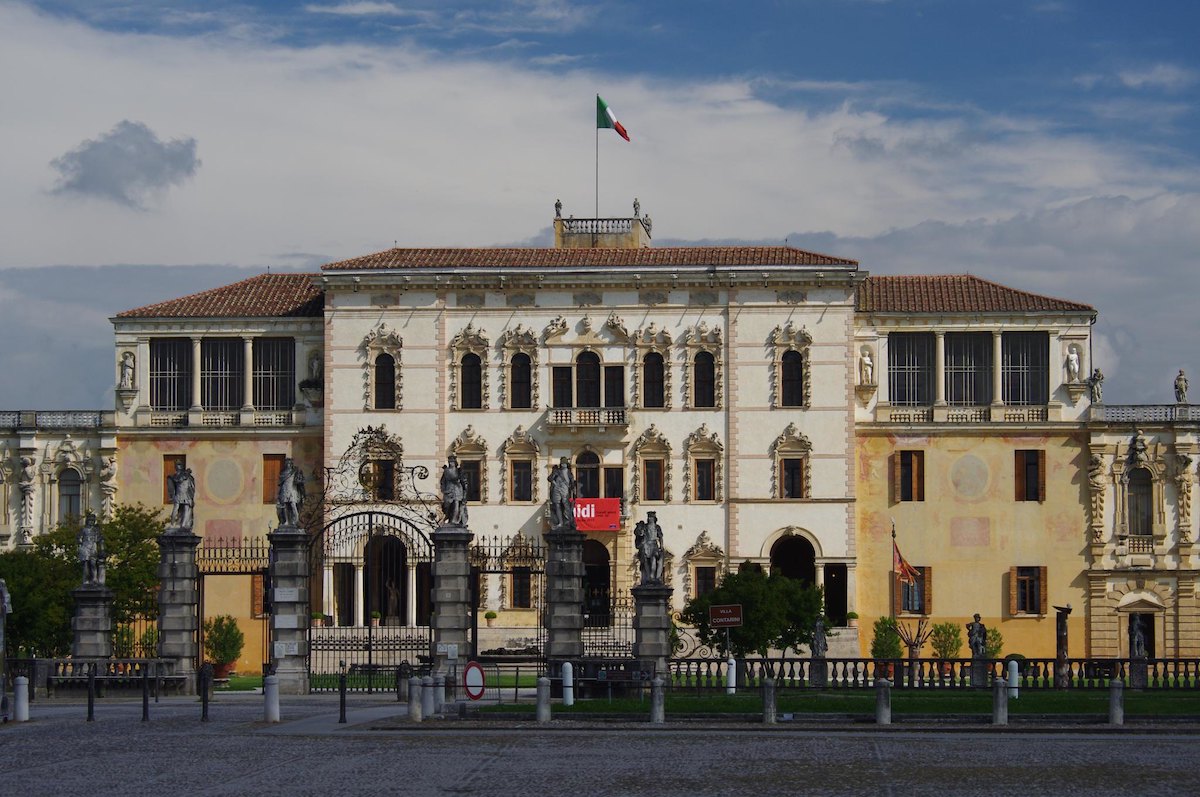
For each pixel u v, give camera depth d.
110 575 96.75
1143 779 42.94
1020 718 55.78
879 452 114.00
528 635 111.00
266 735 53.53
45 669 72.12
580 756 47.78
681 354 113.62
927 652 111.94
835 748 49.38
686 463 113.25
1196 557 112.75
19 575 89.44
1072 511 113.25
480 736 52.91
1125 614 112.88
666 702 60.03
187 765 46.06
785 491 112.94
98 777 43.72
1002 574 113.06
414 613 110.50
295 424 115.69
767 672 70.75
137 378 116.38
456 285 114.25
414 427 114.25
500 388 114.06
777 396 113.12
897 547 110.06
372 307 114.88
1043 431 113.44
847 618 111.75
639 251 117.88
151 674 73.06
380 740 51.97
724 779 43.12
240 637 106.31
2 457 115.62
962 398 115.06
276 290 119.88
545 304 114.44
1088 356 114.19
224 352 117.06
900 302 115.94
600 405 113.88
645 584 69.50
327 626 106.88
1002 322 114.31
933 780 42.84
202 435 115.56
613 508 112.19
